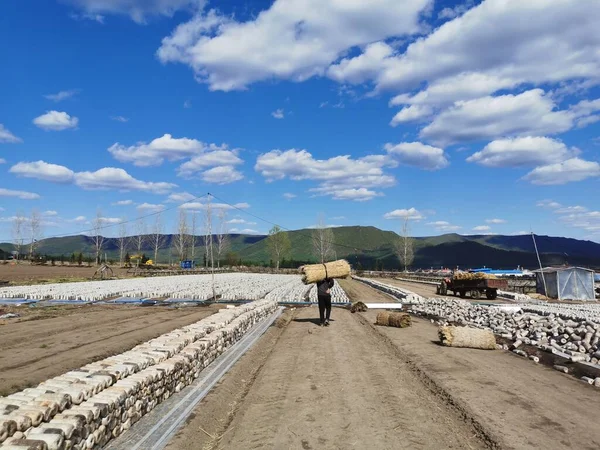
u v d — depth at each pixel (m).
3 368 10.24
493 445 6.08
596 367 9.77
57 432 4.85
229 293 34.22
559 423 6.89
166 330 16.12
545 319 15.88
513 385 9.07
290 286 44.72
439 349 13.08
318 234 96.56
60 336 14.67
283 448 6.16
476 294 34.38
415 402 8.01
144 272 67.31
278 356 12.38
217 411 7.82
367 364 11.10
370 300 33.22
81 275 55.62
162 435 6.46
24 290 34.34
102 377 6.73
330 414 7.44
